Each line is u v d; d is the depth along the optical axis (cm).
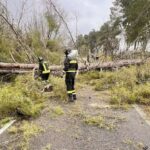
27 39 1955
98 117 735
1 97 808
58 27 2369
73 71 929
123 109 838
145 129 662
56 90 1024
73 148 546
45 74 1148
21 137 601
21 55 1616
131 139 596
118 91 999
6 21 1571
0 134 620
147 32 2628
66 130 648
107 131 645
